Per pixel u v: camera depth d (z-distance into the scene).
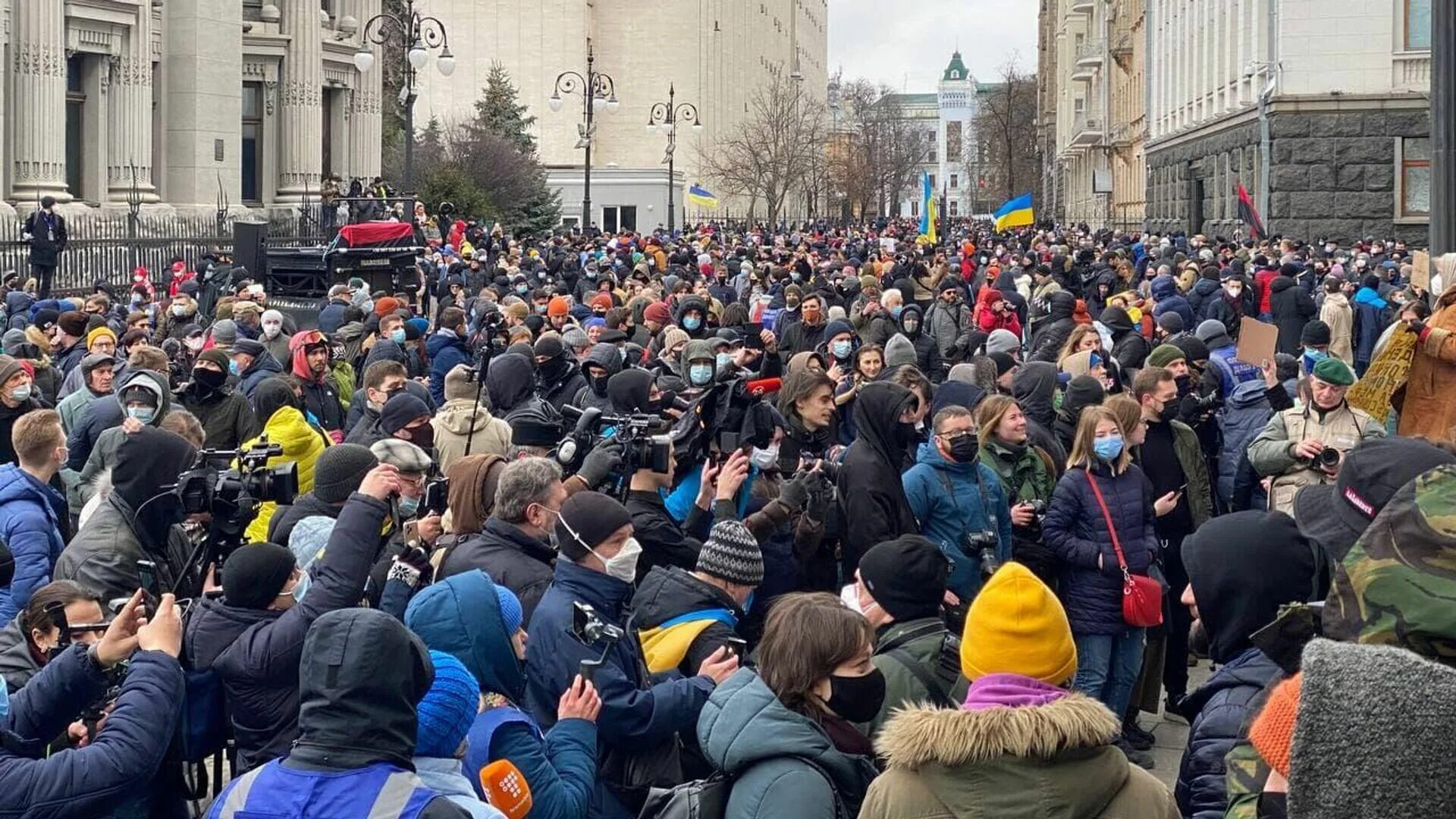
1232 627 4.71
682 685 5.69
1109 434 8.62
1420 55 39.72
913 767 3.88
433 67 99.19
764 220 117.75
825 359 13.70
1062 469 10.11
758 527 7.51
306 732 4.27
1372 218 40.28
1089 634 8.61
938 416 8.20
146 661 5.17
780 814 4.52
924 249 41.75
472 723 4.93
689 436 7.73
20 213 35.41
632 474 7.30
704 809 4.74
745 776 4.66
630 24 109.88
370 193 42.75
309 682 4.28
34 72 36.12
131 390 9.58
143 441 6.94
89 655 5.19
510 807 4.86
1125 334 15.02
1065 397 10.59
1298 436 9.30
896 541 5.93
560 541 6.05
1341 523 3.95
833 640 4.77
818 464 7.71
